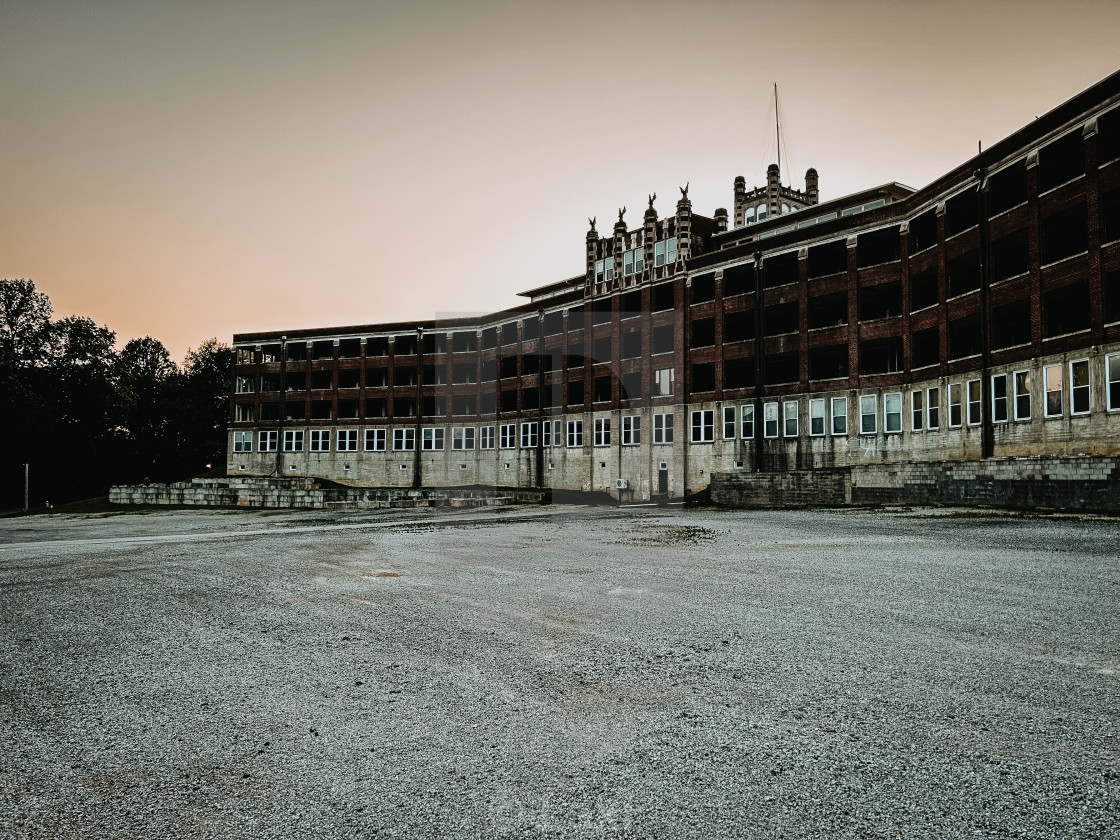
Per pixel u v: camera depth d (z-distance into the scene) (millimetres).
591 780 3713
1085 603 7762
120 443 81375
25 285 71750
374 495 43312
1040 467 22609
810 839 3121
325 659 5980
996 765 3795
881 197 42750
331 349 71688
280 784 3754
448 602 8289
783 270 44594
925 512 23062
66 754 4180
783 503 32969
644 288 48406
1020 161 29703
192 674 5641
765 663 5645
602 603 8117
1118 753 3908
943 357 33625
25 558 14203
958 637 6367
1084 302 29359
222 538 18875
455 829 3256
